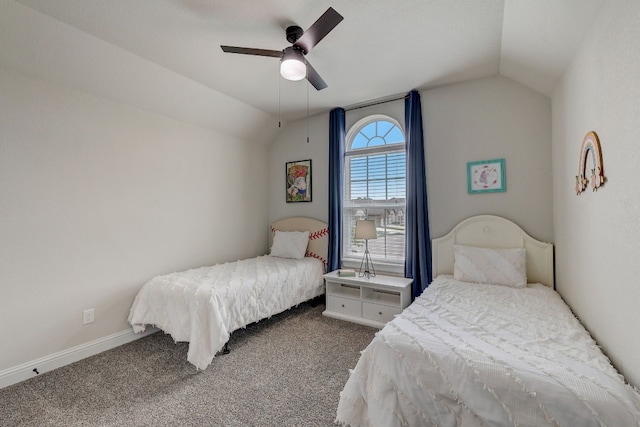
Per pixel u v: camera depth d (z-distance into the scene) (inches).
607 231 56.2
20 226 85.0
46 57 85.7
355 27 84.1
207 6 74.0
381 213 144.2
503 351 52.4
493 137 116.0
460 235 120.1
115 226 107.3
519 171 111.4
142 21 80.0
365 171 149.0
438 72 112.7
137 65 101.0
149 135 119.0
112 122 106.9
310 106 147.6
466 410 47.5
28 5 73.1
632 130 45.6
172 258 127.1
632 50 44.9
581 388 41.8
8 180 82.8
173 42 90.4
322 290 149.2
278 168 177.3
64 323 93.4
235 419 66.6
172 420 66.4
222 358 94.5
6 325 82.0
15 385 81.3
